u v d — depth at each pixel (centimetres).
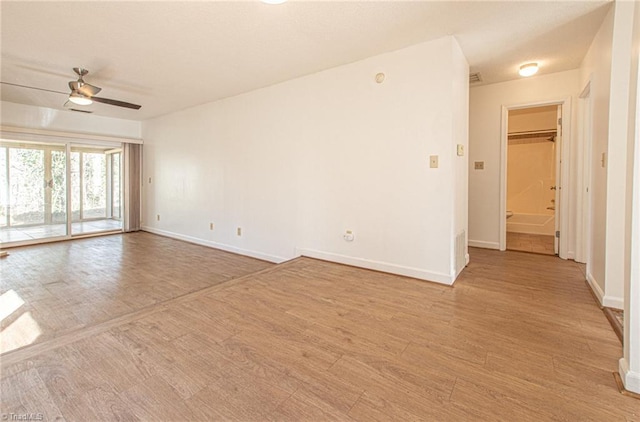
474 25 272
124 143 696
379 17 258
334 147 376
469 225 470
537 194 639
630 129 153
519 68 377
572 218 391
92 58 346
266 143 455
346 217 371
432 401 143
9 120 544
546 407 139
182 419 132
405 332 209
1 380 156
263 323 222
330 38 296
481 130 451
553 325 217
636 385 146
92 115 645
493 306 251
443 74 294
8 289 341
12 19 262
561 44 311
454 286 298
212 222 557
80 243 598
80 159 770
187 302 261
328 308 248
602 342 194
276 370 167
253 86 448
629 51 235
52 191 622
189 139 593
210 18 260
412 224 321
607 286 245
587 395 146
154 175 692
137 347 189
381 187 340
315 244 404
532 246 475
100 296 322
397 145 326
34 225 622
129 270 419
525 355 181
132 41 303
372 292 283
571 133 389
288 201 432
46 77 409
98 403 141
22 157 604
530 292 281
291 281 315
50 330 248
